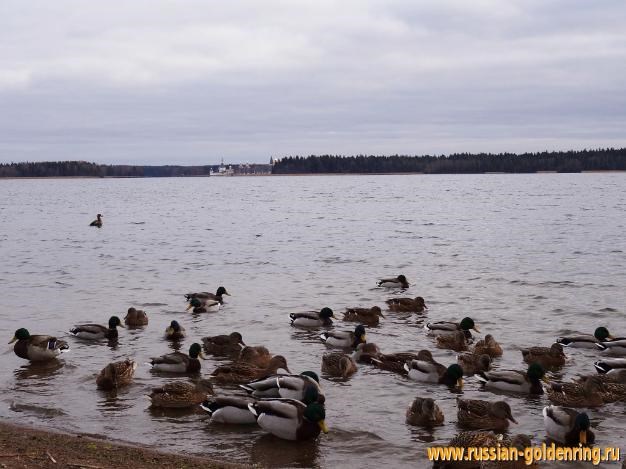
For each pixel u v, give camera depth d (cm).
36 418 1789
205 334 2700
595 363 2214
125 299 3366
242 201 14438
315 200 14238
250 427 1756
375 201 13462
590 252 5028
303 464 1532
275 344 2577
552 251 5119
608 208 10231
